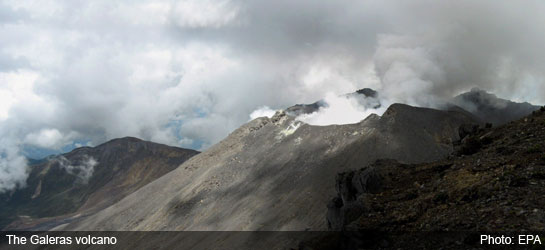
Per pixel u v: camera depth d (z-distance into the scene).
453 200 31.11
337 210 54.44
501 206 27.80
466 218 28.02
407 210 32.34
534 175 30.03
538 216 25.41
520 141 38.09
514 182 29.97
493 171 33.31
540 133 37.91
